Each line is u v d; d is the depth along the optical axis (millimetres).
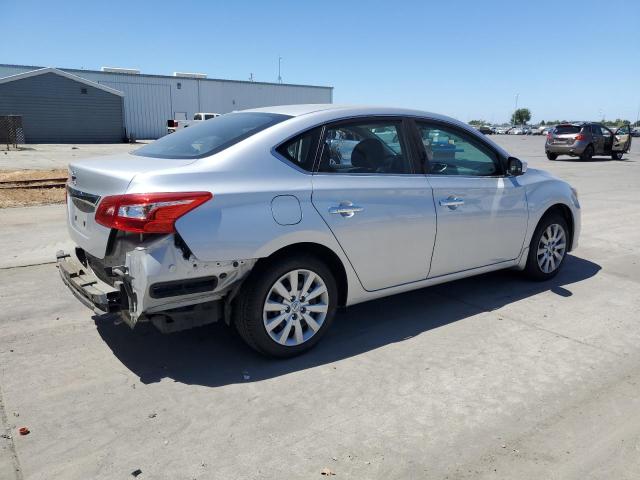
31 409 3115
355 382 3475
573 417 3098
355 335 4207
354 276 3924
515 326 4406
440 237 4355
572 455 2764
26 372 3543
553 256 5516
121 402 3207
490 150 4844
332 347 3988
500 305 4871
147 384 3422
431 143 4418
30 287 5188
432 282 4461
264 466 2650
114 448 2773
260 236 3377
